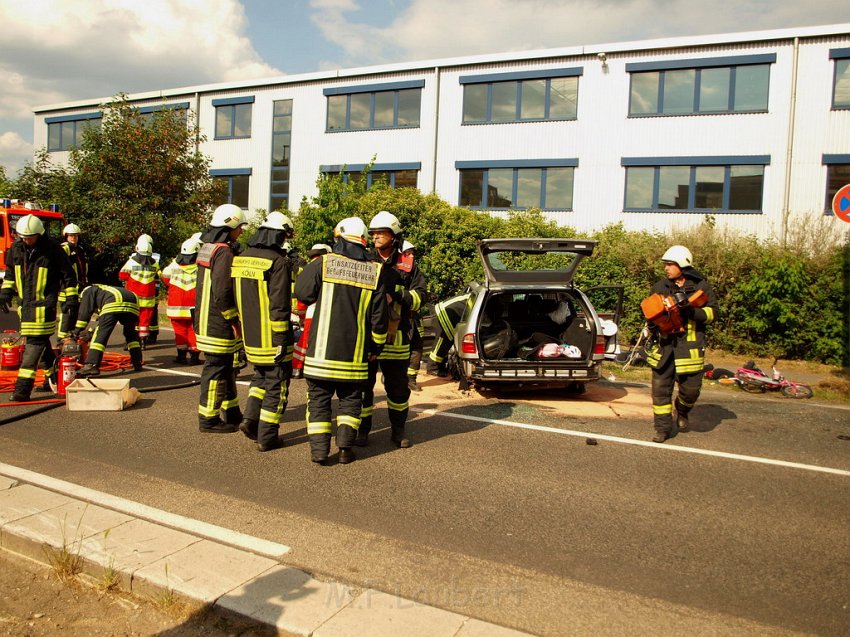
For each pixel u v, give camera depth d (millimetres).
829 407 8367
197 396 7895
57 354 8289
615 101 20469
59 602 3342
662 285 6441
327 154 24750
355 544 3973
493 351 8188
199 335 6172
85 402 7055
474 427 6762
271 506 4527
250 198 26297
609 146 20578
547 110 21359
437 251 15344
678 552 3986
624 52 20312
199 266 6156
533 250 8125
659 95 20031
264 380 5746
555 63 21109
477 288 8883
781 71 18672
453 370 9258
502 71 21781
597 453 5949
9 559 3754
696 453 6043
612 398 8430
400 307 5848
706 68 19484
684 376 6504
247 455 5641
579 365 7898
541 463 5605
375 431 6531
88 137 19969
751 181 19125
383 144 23734
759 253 13555
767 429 7039
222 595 3232
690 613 3305
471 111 22406
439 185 22812
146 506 4438
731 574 3725
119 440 6004
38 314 7297
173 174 20453
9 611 3258
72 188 20031
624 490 5016
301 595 3277
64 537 3748
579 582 3584
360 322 5234
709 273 13750
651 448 6164
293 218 19281
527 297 9250
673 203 19984
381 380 9180
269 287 5566
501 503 4688
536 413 7457
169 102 27734
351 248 5262
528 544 4039
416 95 23203
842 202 9125
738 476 5410
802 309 12984
